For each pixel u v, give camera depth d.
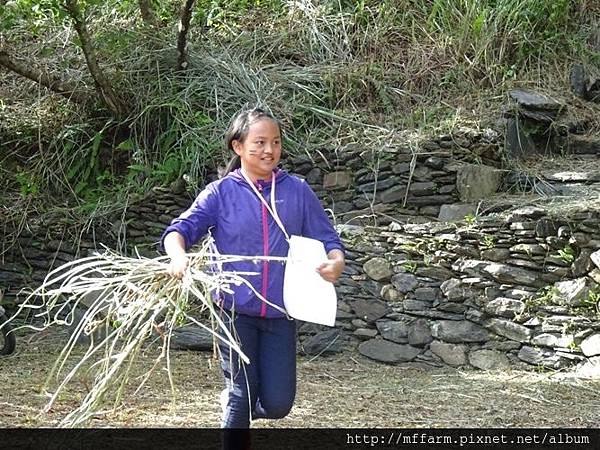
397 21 9.50
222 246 3.69
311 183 8.00
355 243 7.29
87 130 8.89
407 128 8.27
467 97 8.59
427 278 7.06
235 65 8.88
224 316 3.66
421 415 5.29
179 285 3.55
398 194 7.73
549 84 8.90
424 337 7.00
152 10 9.34
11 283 8.36
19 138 9.05
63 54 9.13
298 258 3.61
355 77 8.78
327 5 9.68
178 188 8.10
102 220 8.26
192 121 8.42
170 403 5.36
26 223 8.41
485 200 7.47
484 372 6.71
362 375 6.61
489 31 9.07
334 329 7.25
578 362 6.59
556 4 9.34
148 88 8.73
